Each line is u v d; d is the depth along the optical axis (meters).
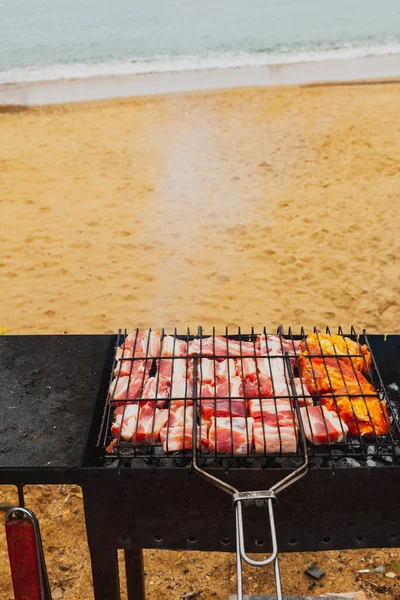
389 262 7.11
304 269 7.04
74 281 6.95
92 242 7.75
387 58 18.56
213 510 2.46
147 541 2.55
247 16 25.78
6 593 3.47
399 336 3.12
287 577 3.52
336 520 2.49
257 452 2.40
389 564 3.58
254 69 18.08
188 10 27.33
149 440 2.45
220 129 11.81
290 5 27.53
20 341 3.17
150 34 23.31
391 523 2.50
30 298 6.65
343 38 21.55
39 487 4.21
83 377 2.89
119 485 2.41
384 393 2.67
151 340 2.98
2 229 8.11
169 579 3.53
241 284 6.80
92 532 2.54
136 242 7.73
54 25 25.25
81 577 3.57
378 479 2.38
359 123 11.57
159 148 10.93
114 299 6.59
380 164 9.73
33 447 2.48
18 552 2.44
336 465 2.44
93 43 22.16
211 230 7.99
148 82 16.92
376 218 8.09
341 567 3.57
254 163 10.08
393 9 25.75
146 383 2.72
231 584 3.50
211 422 2.49
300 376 2.81
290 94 13.98
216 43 21.55
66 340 3.18
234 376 2.76
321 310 6.32
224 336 3.18
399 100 12.90
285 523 2.50
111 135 11.70
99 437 2.41
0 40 23.09
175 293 6.68
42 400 2.75
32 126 12.50
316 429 2.42
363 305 6.37
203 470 2.32
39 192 9.20
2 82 17.59
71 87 16.72
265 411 2.53
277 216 8.28
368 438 2.55
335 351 2.83
